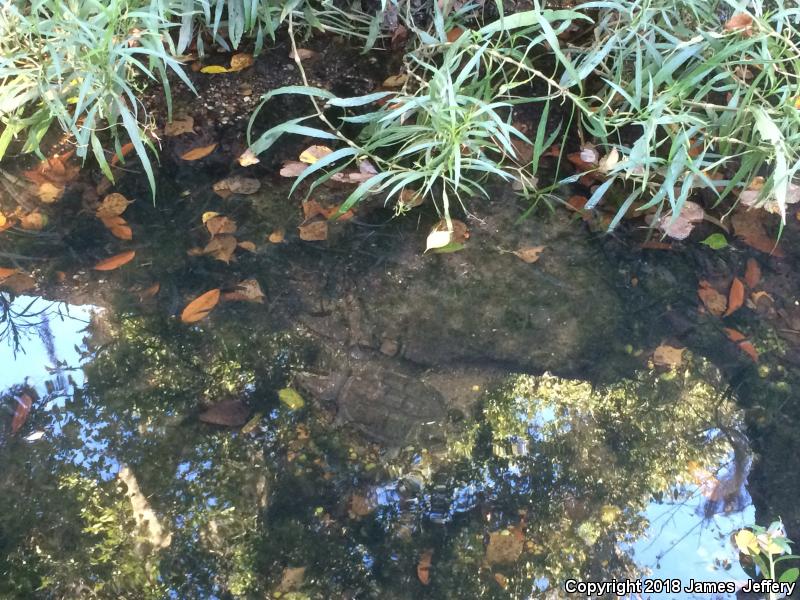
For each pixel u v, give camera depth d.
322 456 1.16
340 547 1.08
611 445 1.20
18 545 1.05
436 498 1.13
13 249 1.34
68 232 1.37
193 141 1.53
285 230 1.41
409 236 1.42
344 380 1.25
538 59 1.70
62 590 1.01
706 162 1.49
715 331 1.31
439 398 1.24
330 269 1.37
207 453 1.16
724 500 1.14
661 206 1.38
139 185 1.45
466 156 1.46
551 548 1.09
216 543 1.07
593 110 1.56
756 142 1.40
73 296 1.30
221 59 1.67
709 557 1.07
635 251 1.42
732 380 1.26
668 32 1.53
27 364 1.22
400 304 1.33
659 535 1.10
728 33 1.34
